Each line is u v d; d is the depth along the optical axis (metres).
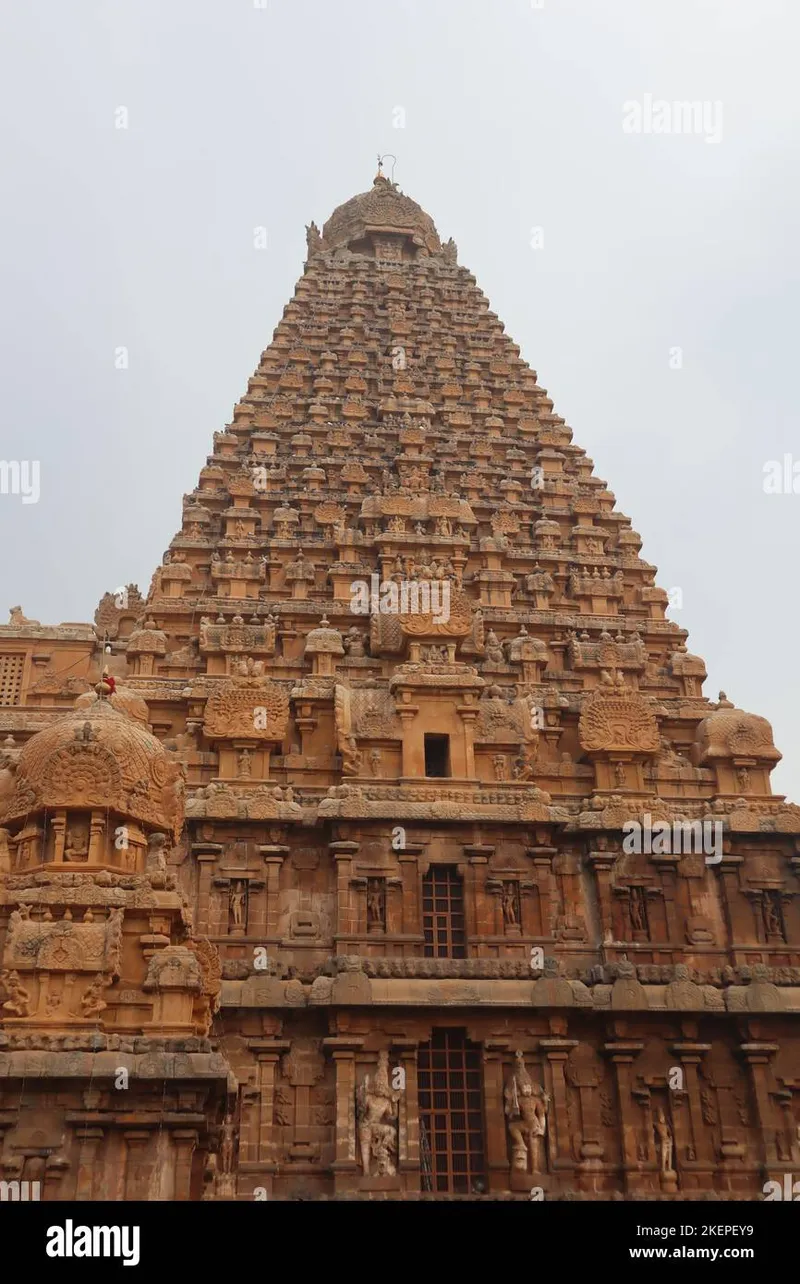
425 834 39.09
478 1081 35.47
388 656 45.88
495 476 57.97
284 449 57.41
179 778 27.67
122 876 24.22
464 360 65.12
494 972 36.41
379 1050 34.75
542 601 51.03
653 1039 37.16
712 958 39.66
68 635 44.44
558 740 44.59
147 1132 21.08
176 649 46.66
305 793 40.69
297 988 35.38
